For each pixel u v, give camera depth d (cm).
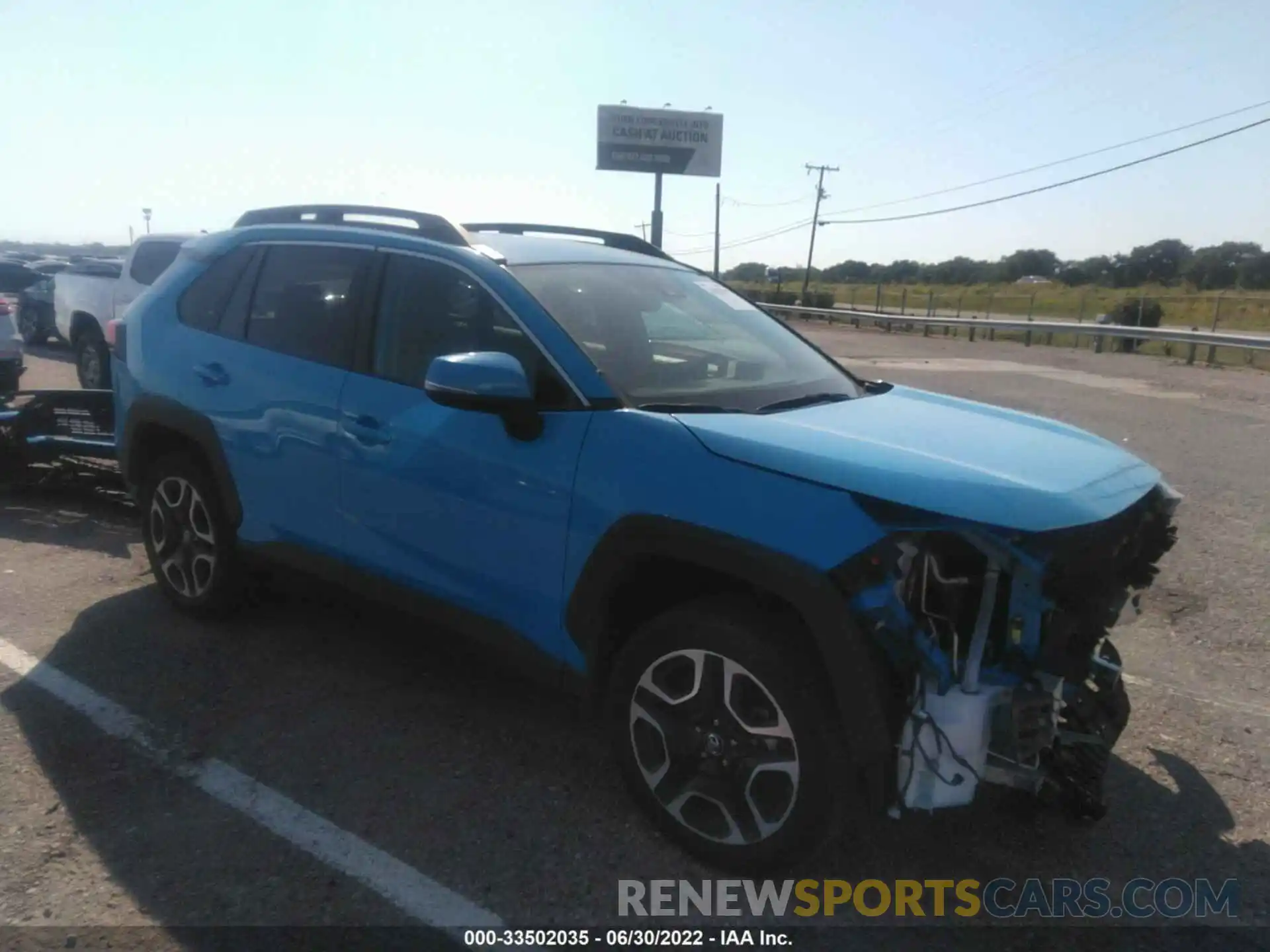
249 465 434
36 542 618
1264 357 2319
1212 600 569
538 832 329
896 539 267
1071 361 2212
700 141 4294
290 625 491
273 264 447
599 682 334
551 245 424
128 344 499
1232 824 348
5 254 3600
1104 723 321
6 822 325
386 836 324
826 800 284
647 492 303
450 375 317
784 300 5572
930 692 275
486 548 348
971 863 323
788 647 287
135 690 421
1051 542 268
